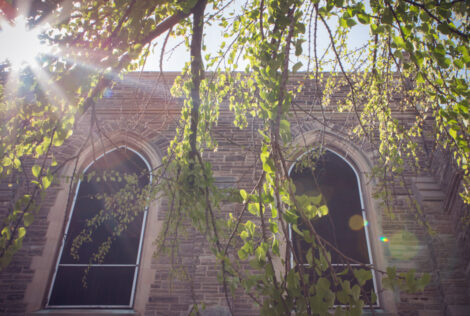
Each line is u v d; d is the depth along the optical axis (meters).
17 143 3.39
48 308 5.42
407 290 1.95
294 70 2.55
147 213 6.29
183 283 5.41
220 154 6.85
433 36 3.18
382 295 5.30
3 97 3.04
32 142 3.51
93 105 3.42
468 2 3.06
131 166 7.01
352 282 5.30
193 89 3.93
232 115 7.41
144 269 5.61
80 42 3.39
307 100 7.46
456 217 5.49
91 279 5.73
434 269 5.37
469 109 3.10
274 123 2.37
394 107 6.93
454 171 5.31
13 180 6.45
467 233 5.19
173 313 5.19
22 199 2.95
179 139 4.45
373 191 6.27
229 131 7.16
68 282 5.70
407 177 6.35
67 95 3.10
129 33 3.50
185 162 3.35
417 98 4.85
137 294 5.44
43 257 5.74
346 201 6.41
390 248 5.66
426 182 6.20
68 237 6.09
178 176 3.28
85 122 7.39
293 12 2.93
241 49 4.41
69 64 3.14
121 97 7.77
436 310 5.11
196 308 3.22
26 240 5.88
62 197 6.38
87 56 3.24
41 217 6.12
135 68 4.45
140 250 5.95
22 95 3.08
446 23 2.90
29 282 5.51
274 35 2.91
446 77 3.52
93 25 3.58
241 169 6.59
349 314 1.95
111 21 3.65
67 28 3.54
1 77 3.27
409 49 2.96
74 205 6.43
